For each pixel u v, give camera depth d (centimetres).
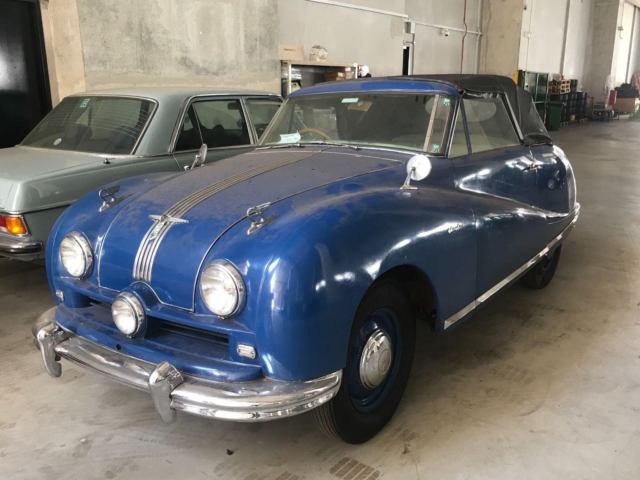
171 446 247
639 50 3128
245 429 259
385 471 229
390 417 256
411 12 1495
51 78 752
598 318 380
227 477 227
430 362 319
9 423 265
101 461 238
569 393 285
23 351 336
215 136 482
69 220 254
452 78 322
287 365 193
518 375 304
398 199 240
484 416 266
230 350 201
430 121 300
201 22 852
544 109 1961
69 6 711
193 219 222
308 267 191
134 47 774
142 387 208
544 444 244
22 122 737
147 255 218
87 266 236
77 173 388
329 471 229
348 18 1243
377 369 234
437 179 280
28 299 416
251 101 523
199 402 194
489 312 390
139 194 257
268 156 308
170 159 440
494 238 291
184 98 462
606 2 2452
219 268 195
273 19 971
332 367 202
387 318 243
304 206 219
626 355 327
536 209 356
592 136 1709
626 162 1138
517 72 1877
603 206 733
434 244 241
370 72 1341
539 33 2016
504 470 228
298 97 353
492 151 334
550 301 410
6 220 362
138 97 459
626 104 2538
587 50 2527
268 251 194
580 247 548
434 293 250
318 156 297
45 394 290
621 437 249
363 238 209
